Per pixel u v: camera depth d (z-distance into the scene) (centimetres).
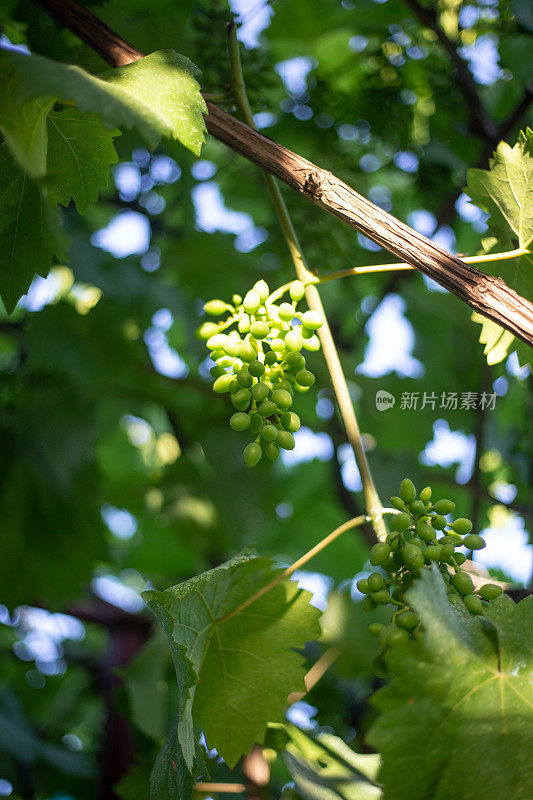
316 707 234
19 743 304
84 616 332
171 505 323
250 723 130
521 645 105
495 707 98
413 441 338
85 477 294
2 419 290
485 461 334
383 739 94
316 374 327
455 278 109
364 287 348
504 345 139
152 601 120
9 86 106
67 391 299
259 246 331
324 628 192
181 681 116
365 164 289
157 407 356
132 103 108
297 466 380
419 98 282
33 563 283
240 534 322
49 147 132
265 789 162
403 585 107
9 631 359
